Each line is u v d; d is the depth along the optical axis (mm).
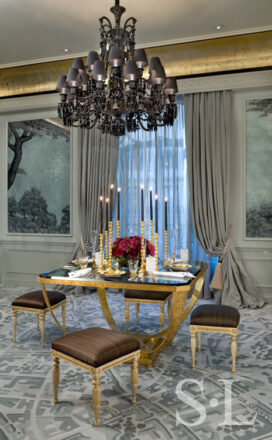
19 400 2641
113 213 6043
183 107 5754
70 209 6371
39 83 6246
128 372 3104
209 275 5586
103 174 6039
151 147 5930
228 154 5410
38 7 4281
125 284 3053
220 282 5293
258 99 5434
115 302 5484
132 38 3639
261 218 5453
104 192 6035
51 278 3299
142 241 3375
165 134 5812
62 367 3215
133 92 3217
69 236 6387
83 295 5934
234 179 5562
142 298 3992
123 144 6035
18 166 6703
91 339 2520
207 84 5434
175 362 3287
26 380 2957
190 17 4531
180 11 4387
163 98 3732
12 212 6754
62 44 5266
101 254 3504
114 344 2459
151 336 3551
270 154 5402
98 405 2309
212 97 5477
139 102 3340
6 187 6773
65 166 6402
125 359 2494
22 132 6672
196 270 3596
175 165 5746
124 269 3674
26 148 6648
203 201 5496
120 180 6082
